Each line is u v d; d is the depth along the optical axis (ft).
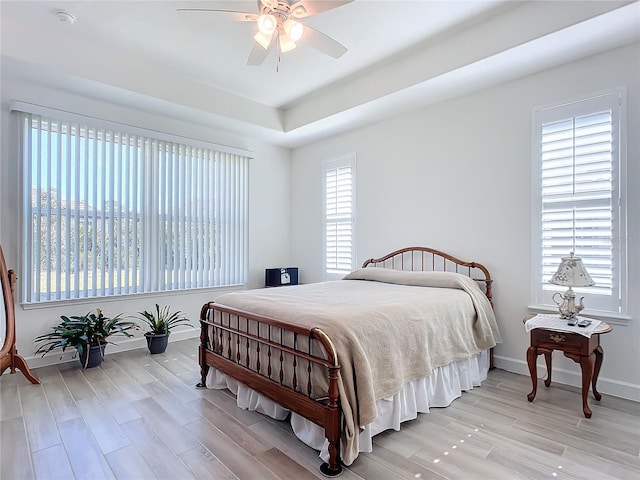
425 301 8.85
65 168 11.69
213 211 15.52
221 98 13.69
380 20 9.36
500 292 11.13
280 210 18.22
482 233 11.55
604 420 7.80
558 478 5.95
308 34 7.98
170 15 9.23
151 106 12.73
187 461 6.43
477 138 11.65
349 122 14.57
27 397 9.02
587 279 8.23
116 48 10.89
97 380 10.18
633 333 8.76
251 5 8.87
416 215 13.34
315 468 6.27
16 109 10.67
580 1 7.95
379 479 5.96
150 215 13.60
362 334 6.91
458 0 8.61
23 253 10.96
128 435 7.27
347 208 15.85
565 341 8.17
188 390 9.55
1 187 10.66
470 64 9.81
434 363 8.36
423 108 13.07
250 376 8.18
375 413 6.40
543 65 9.89
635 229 8.77
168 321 13.46
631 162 8.83
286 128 15.80
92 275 12.25
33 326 11.17
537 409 8.36
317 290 10.56
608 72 9.15
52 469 6.18
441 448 6.84
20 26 9.47
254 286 17.08
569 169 9.78
